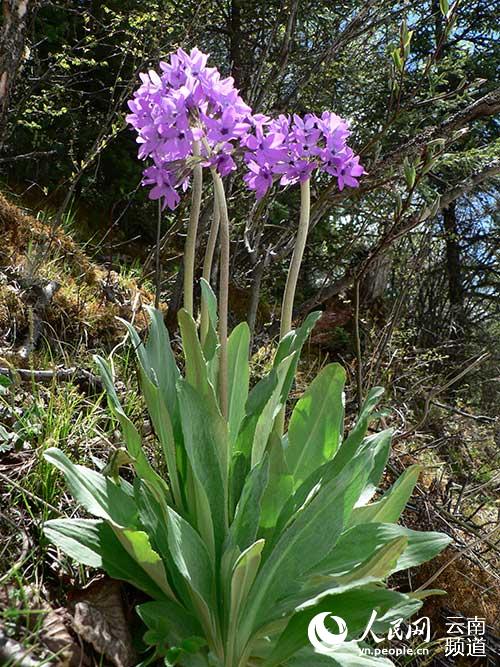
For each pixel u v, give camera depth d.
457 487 0.75
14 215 0.87
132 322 0.78
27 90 0.91
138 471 0.40
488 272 1.71
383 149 1.00
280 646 0.35
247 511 0.36
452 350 1.22
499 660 0.56
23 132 1.15
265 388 0.42
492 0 1.29
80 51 1.21
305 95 0.98
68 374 0.63
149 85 0.38
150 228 1.30
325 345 1.16
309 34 1.07
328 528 0.37
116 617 0.38
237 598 0.35
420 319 1.28
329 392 0.44
